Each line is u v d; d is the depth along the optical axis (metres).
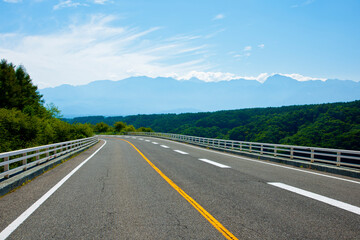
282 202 5.48
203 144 26.19
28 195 6.10
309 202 5.49
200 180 8.00
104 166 11.35
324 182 7.71
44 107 52.91
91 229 3.98
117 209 4.99
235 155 17.05
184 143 33.09
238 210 4.93
